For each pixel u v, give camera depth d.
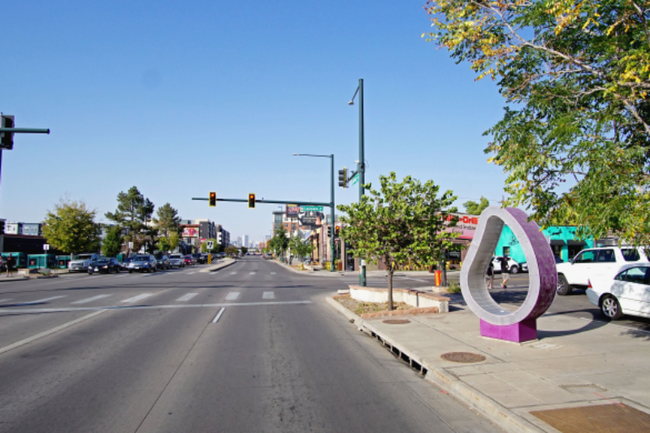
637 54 5.68
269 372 7.14
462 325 10.60
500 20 7.51
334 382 6.62
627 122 6.16
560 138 5.78
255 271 44.94
